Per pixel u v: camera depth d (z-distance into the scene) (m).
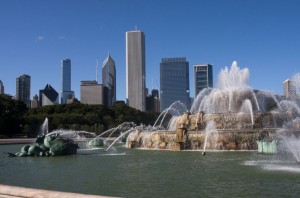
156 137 50.56
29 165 30.86
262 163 28.86
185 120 54.69
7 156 40.16
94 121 130.25
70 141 42.25
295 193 16.48
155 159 34.22
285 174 22.41
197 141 46.06
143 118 152.12
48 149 40.56
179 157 35.94
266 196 15.89
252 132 44.78
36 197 11.47
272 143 38.16
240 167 26.28
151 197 16.08
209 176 22.14
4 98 122.50
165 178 21.66
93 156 39.31
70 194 11.08
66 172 25.45
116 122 133.12
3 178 22.92
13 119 116.75
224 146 44.59
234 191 17.17
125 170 25.91
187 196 16.19
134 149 50.31
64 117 125.62
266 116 51.66
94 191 17.75
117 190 17.92
